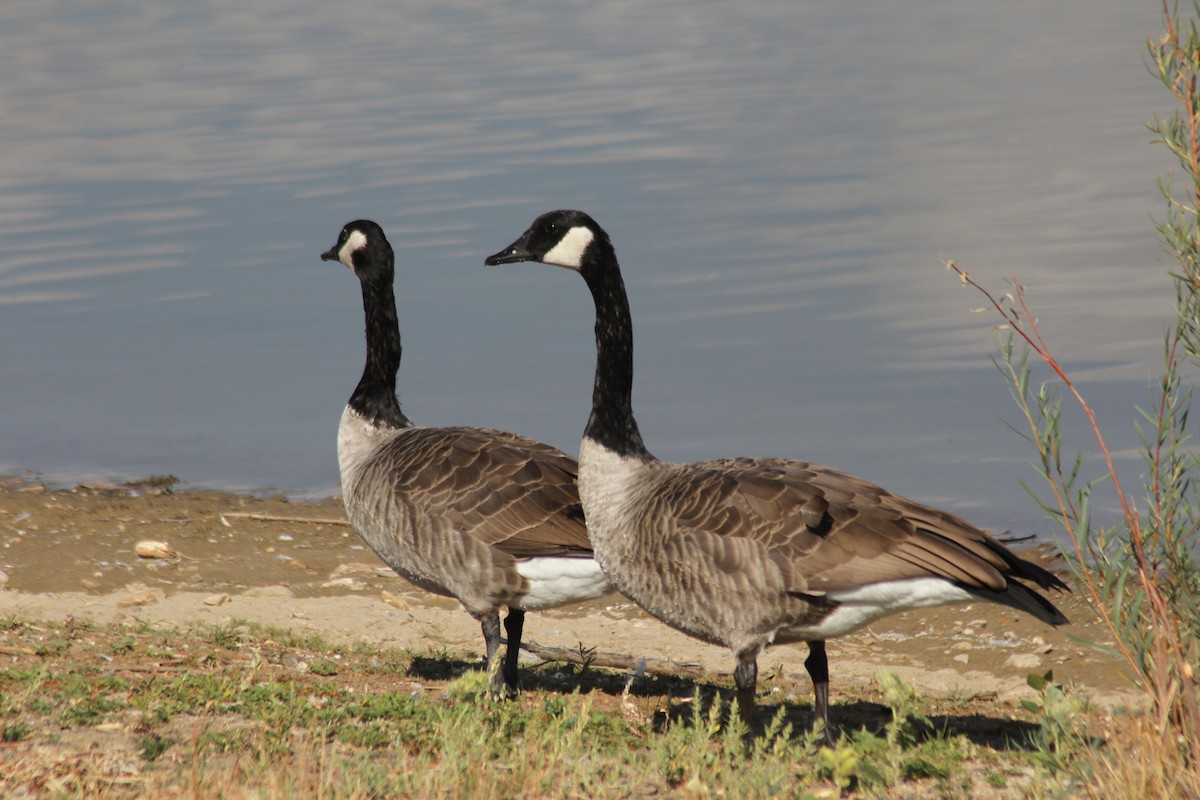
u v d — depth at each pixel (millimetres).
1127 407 16828
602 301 9203
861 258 23484
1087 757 7527
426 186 29250
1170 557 7664
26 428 18359
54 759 7172
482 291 23266
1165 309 19875
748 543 7840
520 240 9547
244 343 21344
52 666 9461
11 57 52750
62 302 23094
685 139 33406
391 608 12648
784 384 18391
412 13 65188
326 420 18766
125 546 14148
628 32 55531
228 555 14062
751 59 47000
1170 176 8016
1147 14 52062
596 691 10203
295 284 23922
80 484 16547
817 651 8422
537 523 9406
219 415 18812
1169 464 7902
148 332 21766
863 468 15891
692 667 11008
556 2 67562
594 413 9023
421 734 8055
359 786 6773
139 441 18016
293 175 30938
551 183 29125
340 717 8406
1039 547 13844
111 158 33781
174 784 6832
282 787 6695
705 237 24969
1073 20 52188
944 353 19188
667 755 7664
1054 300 20609
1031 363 18438
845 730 9117
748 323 20672
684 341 20047
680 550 8117
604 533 8773
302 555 14219
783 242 24625
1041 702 8562
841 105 37312
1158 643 7203
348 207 27750
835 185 28484
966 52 45969
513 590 9484
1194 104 7570
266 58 51031
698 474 8391
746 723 8078
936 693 10500
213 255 25484
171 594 12703
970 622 12109
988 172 29031
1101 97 36500
